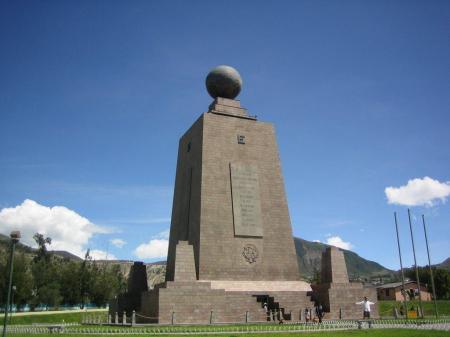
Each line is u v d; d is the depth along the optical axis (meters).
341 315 39.62
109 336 25.52
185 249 39.38
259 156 47.16
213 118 46.62
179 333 26.66
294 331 27.28
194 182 45.62
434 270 95.75
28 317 57.62
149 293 38.19
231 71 50.00
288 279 43.75
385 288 86.31
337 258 42.19
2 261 91.25
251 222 44.06
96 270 102.94
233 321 37.19
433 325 32.06
